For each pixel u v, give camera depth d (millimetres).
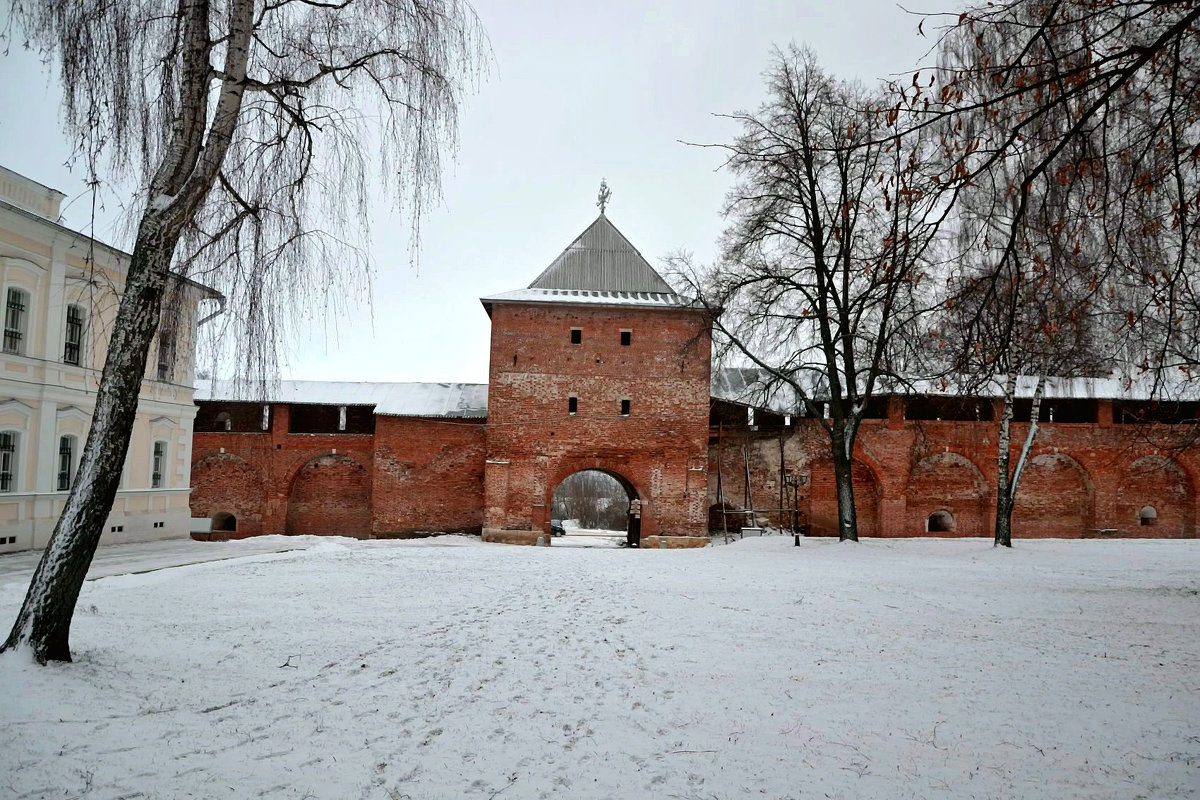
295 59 9516
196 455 32438
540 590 13344
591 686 7234
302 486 32969
